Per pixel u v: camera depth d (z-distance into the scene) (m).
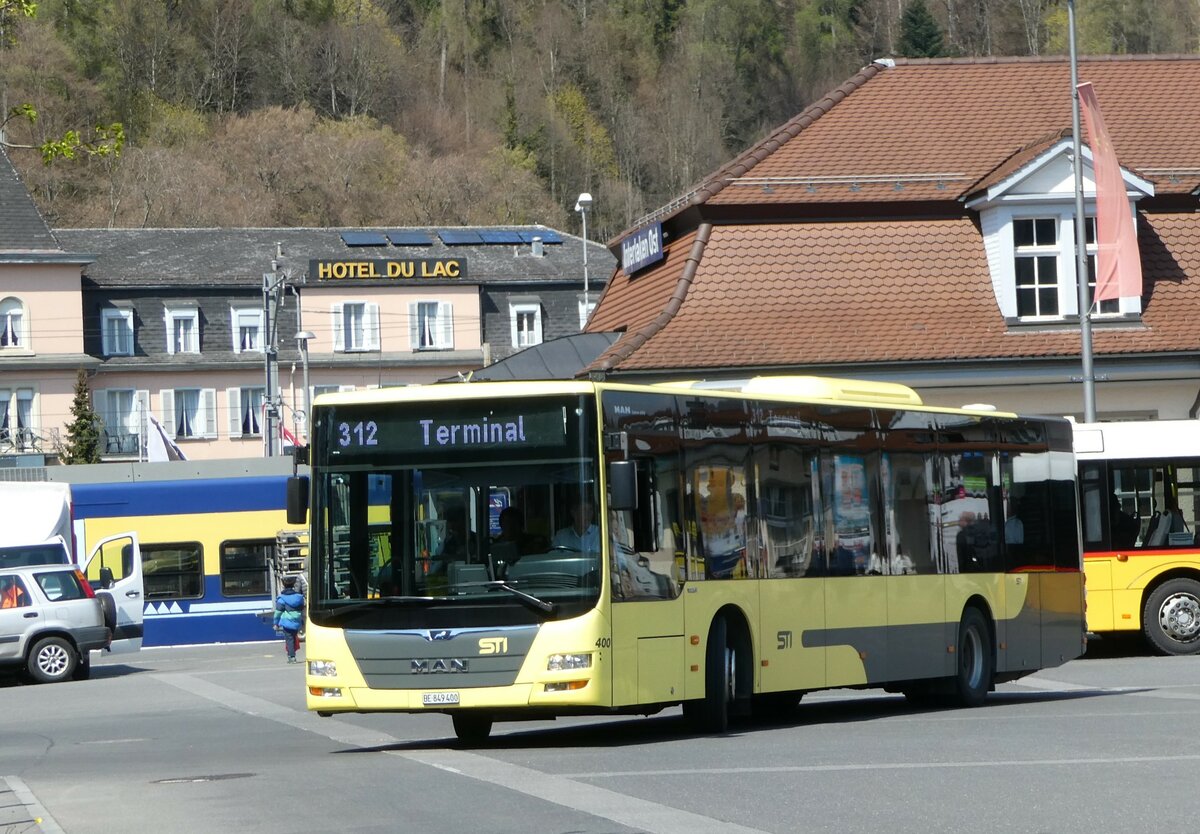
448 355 149.38
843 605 32.03
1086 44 193.25
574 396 26.56
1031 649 37.59
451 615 26.20
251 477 76.94
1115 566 47.41
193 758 27.80
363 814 19.14
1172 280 64.44
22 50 182.38
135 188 180.38
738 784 20.67
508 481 26.52
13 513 66.50
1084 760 22.25
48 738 34.28
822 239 64.12
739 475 29.83
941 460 35.31
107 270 143.25
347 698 26.55
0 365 133.88
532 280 152.88
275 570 76.62
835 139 66.88
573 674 25.81
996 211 63.38
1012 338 62.47
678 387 28.72
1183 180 65.69
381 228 155.88
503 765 23.92
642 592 26.95
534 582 26.11
